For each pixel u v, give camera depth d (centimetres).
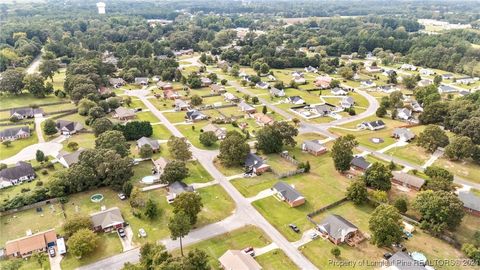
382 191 9125
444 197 8050
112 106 15638
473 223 8538
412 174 10712
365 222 8469
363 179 9794
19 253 7231
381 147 12619
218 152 12056
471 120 13038
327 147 12612
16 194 9225
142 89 19062
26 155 11500
